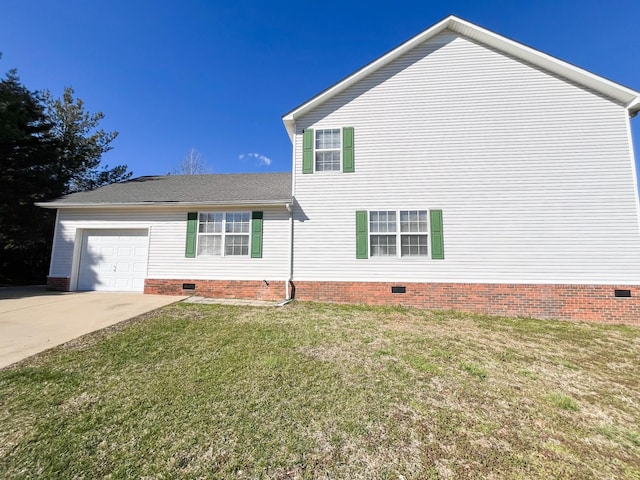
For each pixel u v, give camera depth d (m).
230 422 2.80
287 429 2.72
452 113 9.25
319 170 9.60
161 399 3.19
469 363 4.43
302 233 9.39
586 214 8.31
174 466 2.24
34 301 8.09
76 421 2.77
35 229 14.80
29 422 2.74
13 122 13.02
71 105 19.89
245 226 9.66
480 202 8.81
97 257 10.10
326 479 2.15
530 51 8.73
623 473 2.29
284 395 3.33
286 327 6.08
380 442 2.58
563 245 8.31
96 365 4.04
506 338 5.94
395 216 9.12
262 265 9.41
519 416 3.07
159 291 9.58
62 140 17.77
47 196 15.24
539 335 6.25
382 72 9.69
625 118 8.44
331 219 9.36
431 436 2.68
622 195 8.23
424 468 2.28
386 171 9.32
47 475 2.13
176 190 11.03
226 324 6.20
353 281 9.02
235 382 3.61
